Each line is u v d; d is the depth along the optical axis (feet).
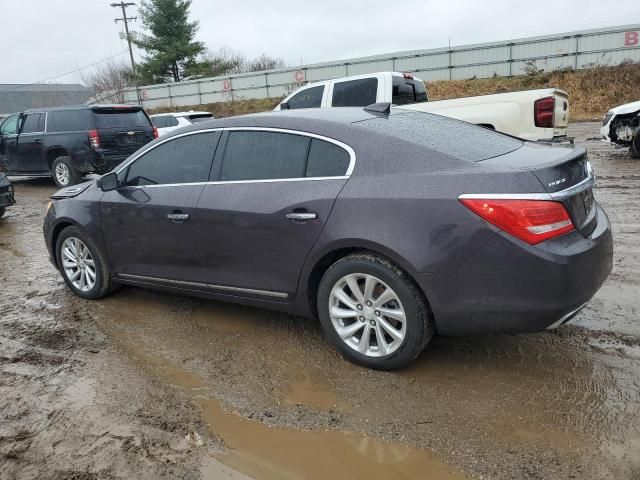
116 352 12.66
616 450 8.29
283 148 11.97
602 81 83.56
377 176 10.59
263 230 11.82
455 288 9.84
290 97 34.06
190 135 13.61
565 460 8.14
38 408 10.35
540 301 9.40
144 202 14.03
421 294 10.29
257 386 10.82
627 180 29.43
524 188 9.41
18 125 42.06
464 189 9.72
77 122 38.88
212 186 12.85
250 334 13.25
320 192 11.06
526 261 9.29
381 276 10.44
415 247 9.94
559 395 9.83
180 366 11.81
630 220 21.25
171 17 152.66
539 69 91.86
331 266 11.12
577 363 10.91
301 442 9.02
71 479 8.33
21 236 26.45
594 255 9.91
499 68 95.25
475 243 9.55
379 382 10.68
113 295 16.60
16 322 14.83
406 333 10.44
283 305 12.21
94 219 15.34
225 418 9.79
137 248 14.55
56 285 18.07
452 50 97.55
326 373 11.18
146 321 14.43
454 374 10.79
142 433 9.42
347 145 11.14
